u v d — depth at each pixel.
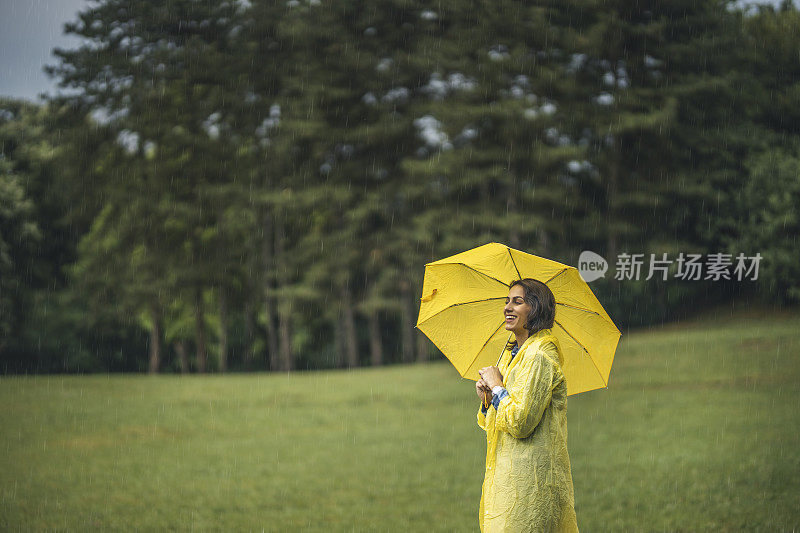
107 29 55.16
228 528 10.37
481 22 47.66
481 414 4.72
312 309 54.81
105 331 58.06
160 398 27.66
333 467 15.59
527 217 46.38
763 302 39.47
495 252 4.82
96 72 54.84
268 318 55.44
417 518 10.91
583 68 48.09
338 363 54.91
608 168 47.41
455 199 49.97
